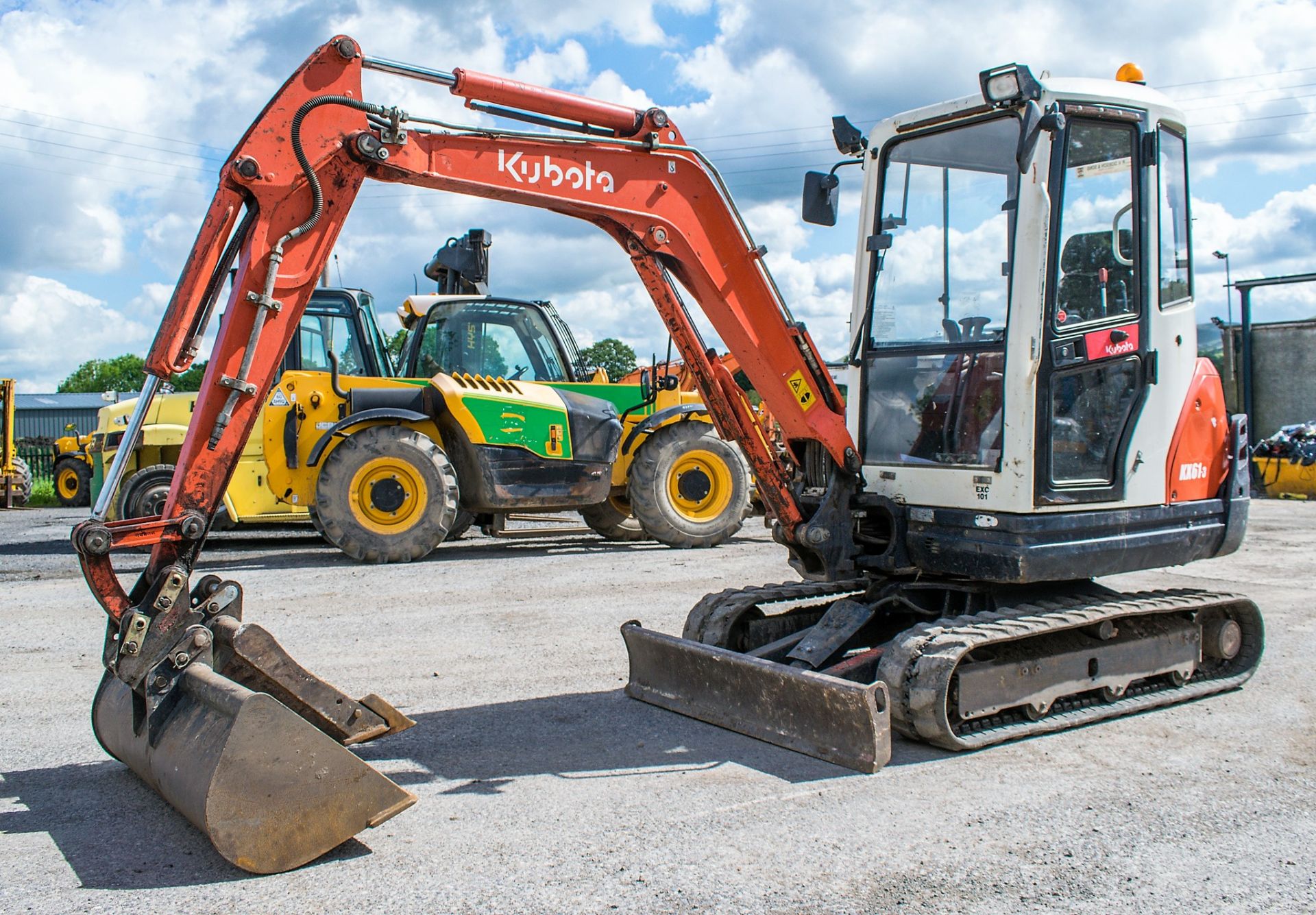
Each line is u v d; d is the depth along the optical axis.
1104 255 4.85
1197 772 4.17
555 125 4.55
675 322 4.92
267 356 3.86
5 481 19.55
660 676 5.17
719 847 3.44
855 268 5.40
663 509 10.59
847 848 3.43
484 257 11.60
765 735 4.56
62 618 7.24
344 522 9.51
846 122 5.36
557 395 10.29
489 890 3.14
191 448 3.73
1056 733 4.71
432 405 10.09
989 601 5.05
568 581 8.57
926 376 5.09
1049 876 3.21
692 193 4.77
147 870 3.30
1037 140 4.53
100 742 4.28
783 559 9.80
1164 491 5.13
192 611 3.69
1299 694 5.34
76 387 92.19
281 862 3.27
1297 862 3.32
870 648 4.97
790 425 5.03
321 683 4.07
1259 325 18.05
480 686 5.47
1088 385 4.83
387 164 4.04
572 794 3.94
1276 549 10.49
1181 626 5.26
